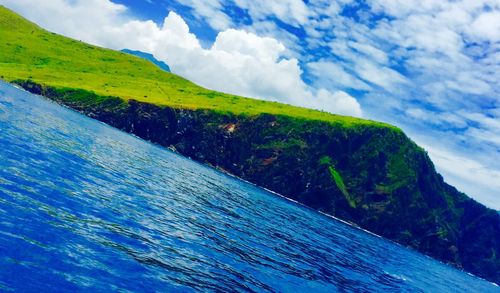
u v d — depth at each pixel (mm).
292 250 45500
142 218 32875
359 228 169500
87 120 140125
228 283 24719
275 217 73625
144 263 22766
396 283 50875
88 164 48219
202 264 26766
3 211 21797
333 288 34062
